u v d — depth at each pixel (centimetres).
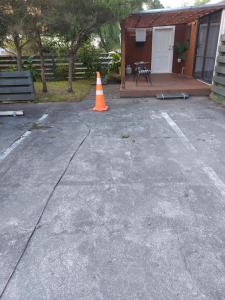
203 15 748
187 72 982
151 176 299
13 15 547
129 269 178
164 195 261
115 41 1370
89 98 726
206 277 170
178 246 196
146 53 1054
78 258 188
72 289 165
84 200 256
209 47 738
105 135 436
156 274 173
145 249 194
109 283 168
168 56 1053
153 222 223
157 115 542
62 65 1068
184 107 598
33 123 511
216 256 186
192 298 157
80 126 486
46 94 764
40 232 214
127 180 291
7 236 211
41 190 275
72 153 367
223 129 450
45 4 565
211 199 252
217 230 212
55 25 609
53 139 423
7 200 260
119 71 1069
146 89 708
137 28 994
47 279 172
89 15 586
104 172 311
